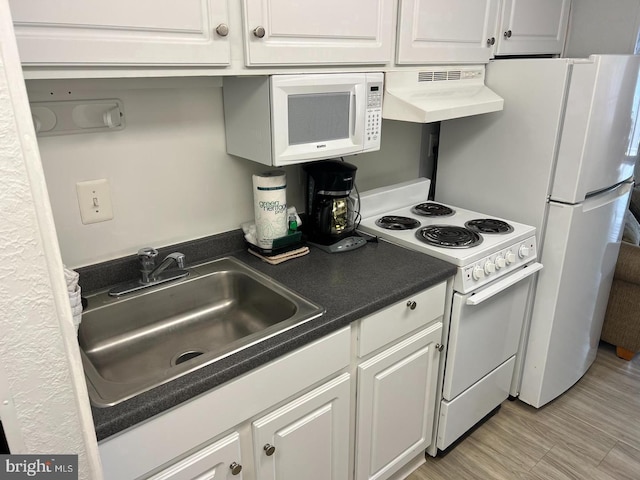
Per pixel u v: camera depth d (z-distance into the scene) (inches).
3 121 18.7
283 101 52.6
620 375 98.1
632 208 117.6
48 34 36.3
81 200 52.8
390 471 67.0
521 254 71.4
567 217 73.5
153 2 40.6
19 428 22.1
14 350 21.0
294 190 73.3
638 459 76.4
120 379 50.3
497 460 76.4
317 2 51.1
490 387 79.2
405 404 64.8
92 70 39.7
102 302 53.0
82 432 24.3
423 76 67.2
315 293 54.7
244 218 68.1
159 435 38.7
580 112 68.9
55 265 21.4
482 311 69.3
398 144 87.9
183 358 54.4
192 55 44.1
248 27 46.6
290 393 47.8
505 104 76.9
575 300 82.4
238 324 60.0
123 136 54.1
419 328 62.4
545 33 84.0
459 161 86.2
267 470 48.1
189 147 59.8
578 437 81.0
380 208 81.0
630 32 83.7
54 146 49.8
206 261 63.8
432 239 68.7
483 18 71.3
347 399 54.9
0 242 19.6
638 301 97.9
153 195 58.4
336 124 59.2
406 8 60.0
